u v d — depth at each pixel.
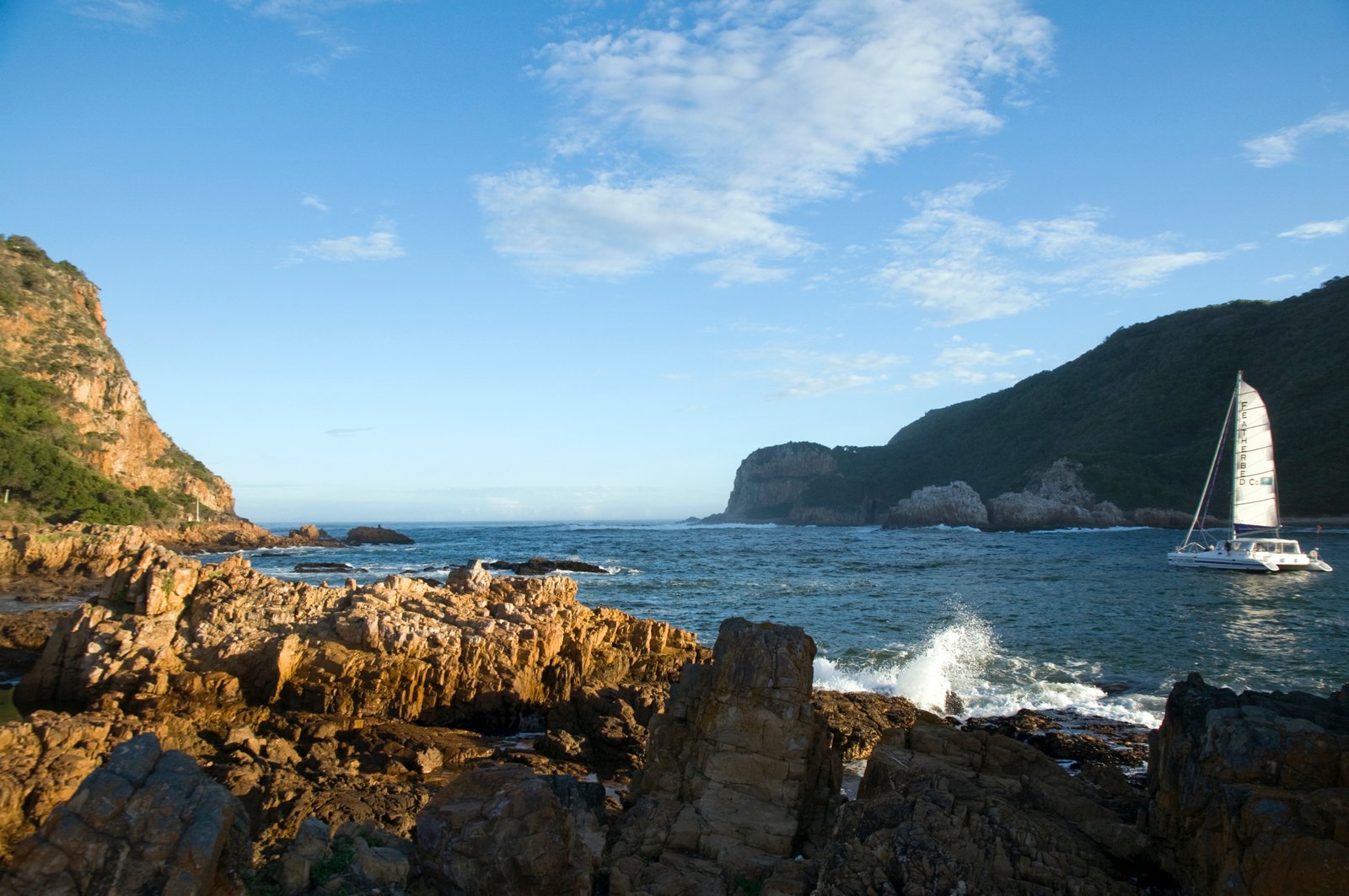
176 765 8.71
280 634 24.86
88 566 55.31
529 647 26.14
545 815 9.79
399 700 24.52
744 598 56.25
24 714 22.88
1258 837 8.88
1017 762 13.76
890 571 78.81
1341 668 32.47
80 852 7.72
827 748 14.62
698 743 13.74
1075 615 47.38
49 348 105.19
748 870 11.63
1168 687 29.42
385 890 9.28
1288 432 137.62
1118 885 10.16
